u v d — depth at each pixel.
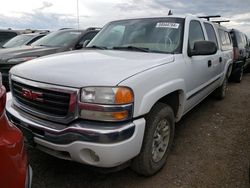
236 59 9.47
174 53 3.64
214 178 3.18
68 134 2.54
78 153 2.55
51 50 6.79
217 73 5.55
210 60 4.81
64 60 3.19
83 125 2.52
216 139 4.31
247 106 6.37
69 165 3.37
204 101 6.68
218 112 5.78
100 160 2.53
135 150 2.69
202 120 5.21
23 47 7.29
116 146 2.49
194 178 3.17
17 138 1.86
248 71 13.81
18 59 6.17
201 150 3.89
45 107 2.76
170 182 3.09
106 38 4.35
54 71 2.82
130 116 2.60
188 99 3.92
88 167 2.82
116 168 2.77
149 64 3.04
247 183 3.08
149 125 2.96
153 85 2.89
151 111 3.01
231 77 10.12
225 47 6.36
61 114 2.66
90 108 2.52
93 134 2.46
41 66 3.03
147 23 4.21
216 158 3.66
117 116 2.52
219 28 6.05
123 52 3.63
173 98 3.67
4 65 6.16
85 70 2.75
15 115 2.96
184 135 4.43
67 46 6.95
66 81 2.62
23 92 2.99
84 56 3.38
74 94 2.56
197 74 4.14
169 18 4.18
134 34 4.10
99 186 2.99
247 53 11.76
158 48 3.77
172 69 3.30
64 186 2.96
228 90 8.45
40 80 2.79
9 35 13.46
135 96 2.63
